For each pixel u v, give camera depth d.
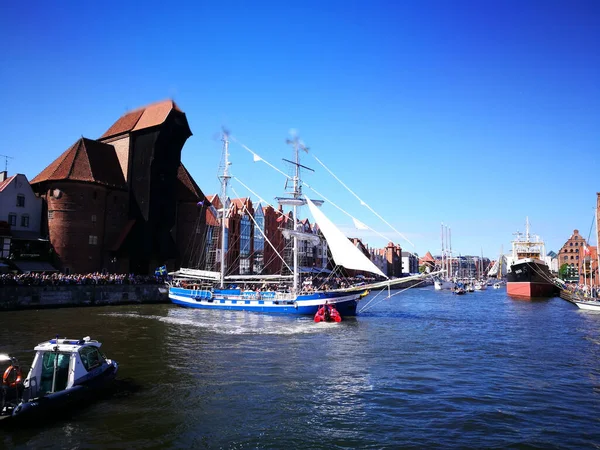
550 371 26.23
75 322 43.22
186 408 18.33
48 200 73.75
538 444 15.34
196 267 90.06
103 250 76.81
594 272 128.88
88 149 79.62
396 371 25.53
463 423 17.23
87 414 17.39
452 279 187.88
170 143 83.31
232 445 14.91
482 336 40.50
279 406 18.86
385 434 16.05
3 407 15.59
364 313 63.47
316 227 132.00
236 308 57.84
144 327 40.62
